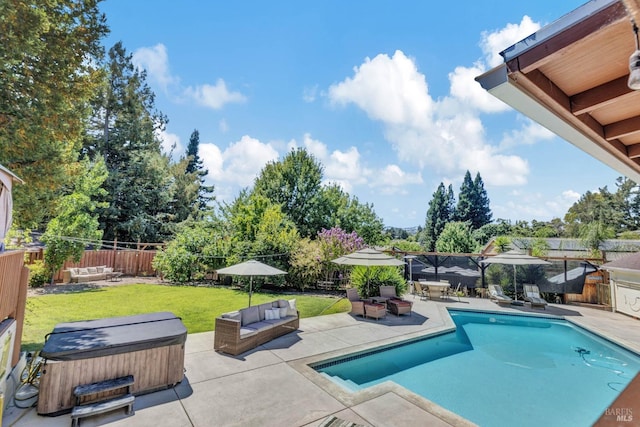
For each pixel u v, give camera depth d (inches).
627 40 66.9
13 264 201.2
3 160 297.4
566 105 87.1
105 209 962.1
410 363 309.1
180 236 724.0
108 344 195.6
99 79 376.2
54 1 312.2
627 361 323.3
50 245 579.2
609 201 1412.4
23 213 348.2
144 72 1134.4
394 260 445.7
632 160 123.8
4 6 256.5
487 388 258.2
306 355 282.0
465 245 926.4
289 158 1023.6
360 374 282.8
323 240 673.0
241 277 625.0
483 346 366.9
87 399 183.0
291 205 994.1
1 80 287.7
